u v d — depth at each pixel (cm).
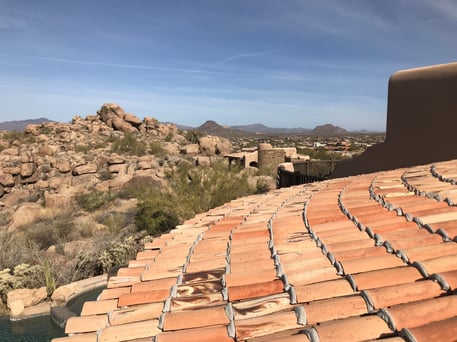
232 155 3441
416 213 373
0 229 1719
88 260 1212
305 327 202
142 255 401
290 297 238
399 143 968
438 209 379
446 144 841
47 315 920
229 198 1603
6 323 884
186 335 203
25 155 2700
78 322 249
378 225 356
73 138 4319
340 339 180
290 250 332
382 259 273
